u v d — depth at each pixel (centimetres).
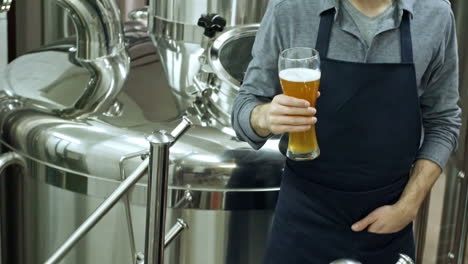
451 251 257
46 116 209
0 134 219
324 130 173
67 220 209
